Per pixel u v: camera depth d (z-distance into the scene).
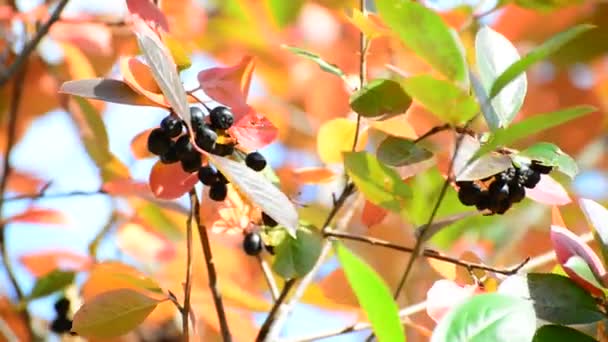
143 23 0.94
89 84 0.92
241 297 1.06
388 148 0.96
